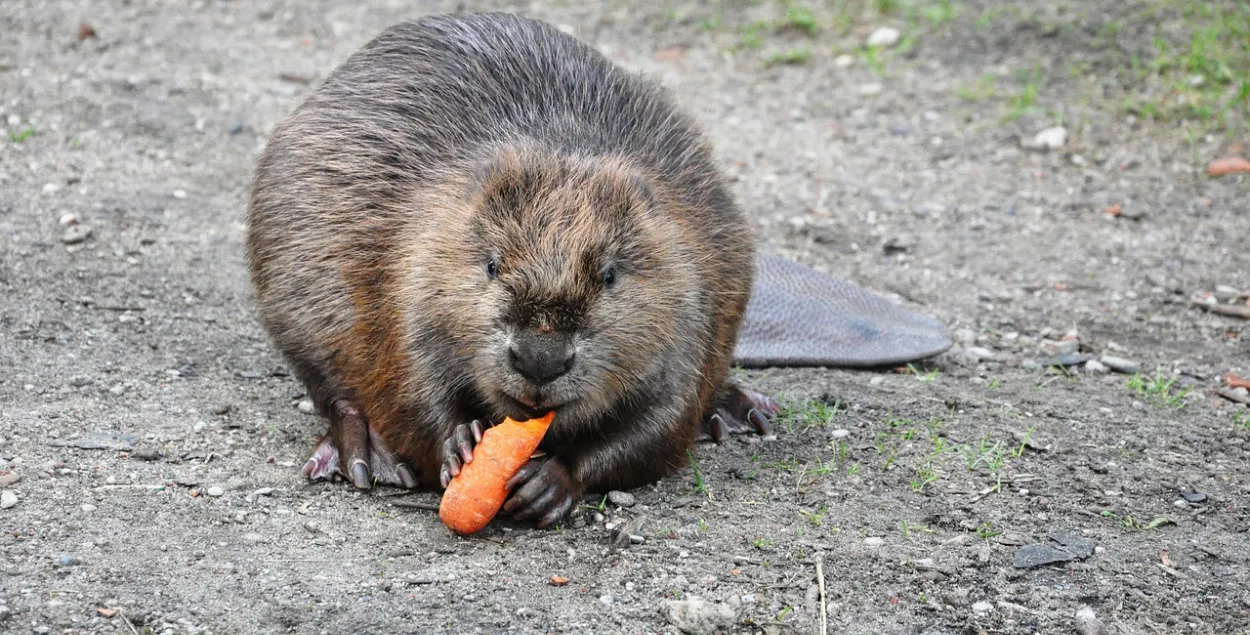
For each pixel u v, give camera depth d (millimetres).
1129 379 10125
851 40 17172
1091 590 7133
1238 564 7445
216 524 7238
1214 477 8469
